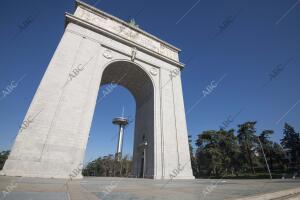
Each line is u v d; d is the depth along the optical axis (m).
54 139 16.45
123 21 28.06
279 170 62.59
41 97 17.31
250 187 8.59
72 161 16.48
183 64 31.48
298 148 65.88
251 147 60.25
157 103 26.38
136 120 31.47
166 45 32.47
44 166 15.12
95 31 24.38
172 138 24.70
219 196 5.09
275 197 5.10
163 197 5.01
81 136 17.98
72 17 22.86
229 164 57.56
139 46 27.61
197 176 63.06
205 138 61.84
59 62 19.84
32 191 5.34
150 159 23.58
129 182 12.55
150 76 27.66
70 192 5.59
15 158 14.35
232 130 62.44
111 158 83.62
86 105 19.70
